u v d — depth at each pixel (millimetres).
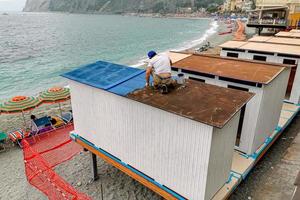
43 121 14477
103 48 61781
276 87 8828
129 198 8812
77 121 9492
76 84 8727
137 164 7457
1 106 13703
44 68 40562
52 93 14711
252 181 8648
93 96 8172
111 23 165250
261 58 13836
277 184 8414
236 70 9008
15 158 12195
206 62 10258
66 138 13250
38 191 9383
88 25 147625
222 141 5977
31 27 134000
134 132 7148
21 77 34781
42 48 62500
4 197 9344
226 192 6762
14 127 16156
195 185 6035
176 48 57844
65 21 188625
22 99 13930
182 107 5992
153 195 8898
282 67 9164
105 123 8109
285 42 16219
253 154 8570
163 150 6500
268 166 9367
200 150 5676
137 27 131375
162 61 6855
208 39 70500
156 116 6367
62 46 65562
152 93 6910
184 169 6152
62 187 8781
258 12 47250
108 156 8367
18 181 10234
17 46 65688
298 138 11008
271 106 8930
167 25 145125
